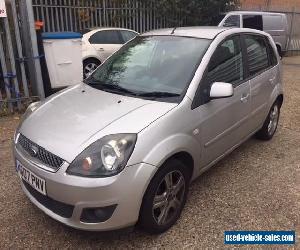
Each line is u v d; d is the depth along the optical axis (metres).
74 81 7.50
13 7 6.43
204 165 3.70
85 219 2.79
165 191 3.13
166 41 4.06
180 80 3.51
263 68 4.82
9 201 3.73
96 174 2.71
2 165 4.52
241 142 4.49
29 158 3.04
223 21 13.28
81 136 2.90
